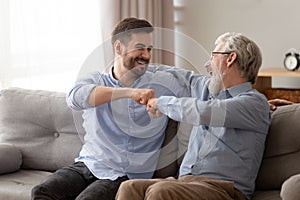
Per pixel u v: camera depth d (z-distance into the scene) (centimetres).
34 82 363
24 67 353
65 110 269
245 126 214
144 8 425
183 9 477
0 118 284
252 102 213
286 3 434
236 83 222
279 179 223
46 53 370
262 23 446
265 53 448
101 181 227
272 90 384
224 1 459
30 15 356
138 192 200
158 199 189
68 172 235
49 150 271
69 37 386
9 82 340
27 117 277
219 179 213
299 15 430
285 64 393
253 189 218
